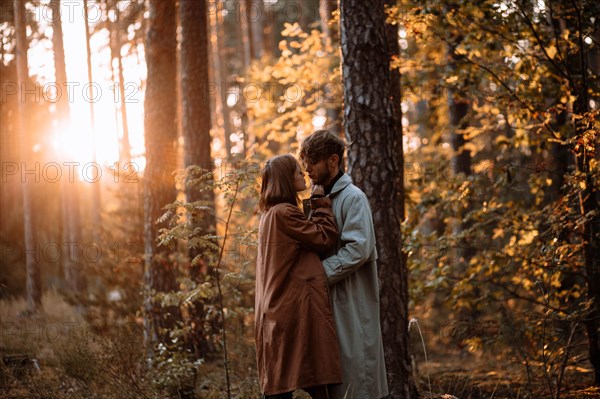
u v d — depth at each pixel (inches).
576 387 199.6
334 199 129.9
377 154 170.6
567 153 234.2
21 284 431.8
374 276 128.9
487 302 236.2
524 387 203.3
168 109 266.2
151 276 253.8
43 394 178.5
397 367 170.1
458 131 293.3
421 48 281.1
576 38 207.2
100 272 323.6
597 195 217.8
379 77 172.2
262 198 132.0
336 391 123.1
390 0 237.8
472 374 232.2
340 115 345.7
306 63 342.3
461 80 237.3
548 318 181.3
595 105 234.1
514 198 312.7
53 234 539.5
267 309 124.0
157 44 265.3
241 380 195.2
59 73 413.4
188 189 275.7
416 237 233.9
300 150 134.2
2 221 481.4
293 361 121.2
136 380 184.1
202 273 250.8
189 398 187.9
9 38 412.8
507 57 233.9
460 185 236.7
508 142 243.4
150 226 259.6
